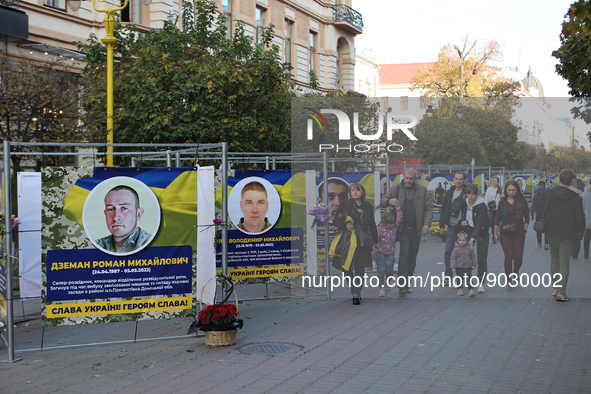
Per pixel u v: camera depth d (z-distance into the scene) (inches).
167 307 287.1
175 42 591.5
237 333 308.0
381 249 398.0
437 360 251.9
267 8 1135.0
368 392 213.2
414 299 392.2
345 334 301.0
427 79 1621.6
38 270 350.3
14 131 479.2
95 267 276.2
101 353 273.7
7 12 597.6
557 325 312.3
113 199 278.7
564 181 379.6
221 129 534.9
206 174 286.2
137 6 805.2
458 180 390.3
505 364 245.0
